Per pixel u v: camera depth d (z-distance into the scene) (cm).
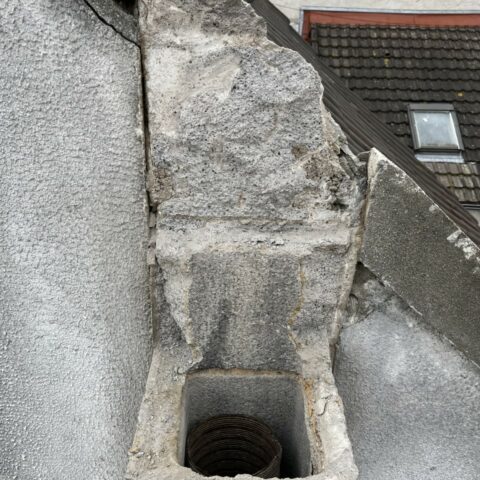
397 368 151
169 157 125
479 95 531
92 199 132
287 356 145
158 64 122
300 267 133
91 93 124
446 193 310
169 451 120
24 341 138
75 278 137
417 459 156
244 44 118
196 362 143
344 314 148
